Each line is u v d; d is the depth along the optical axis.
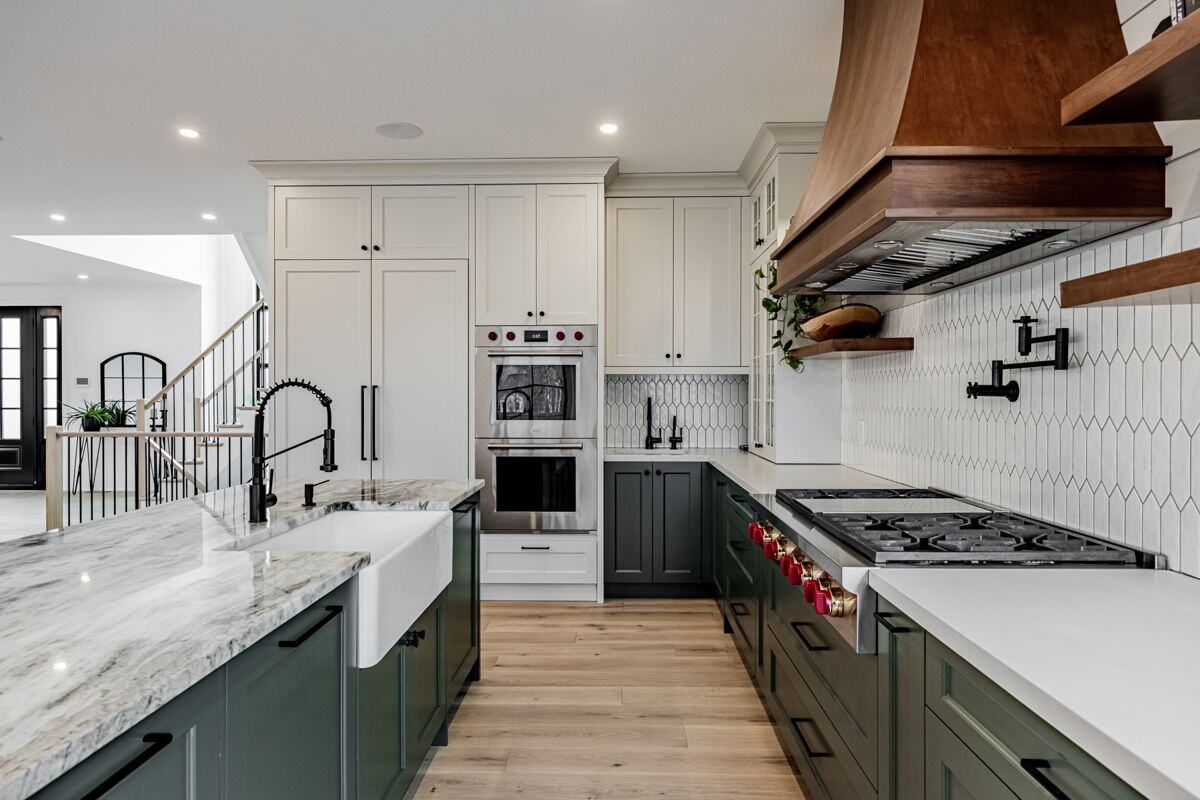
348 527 2.34
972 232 1.64
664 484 4.17
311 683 1.36
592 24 2.52
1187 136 1.43
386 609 1.64
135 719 0.80
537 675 3.06
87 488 8.51
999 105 1.53
